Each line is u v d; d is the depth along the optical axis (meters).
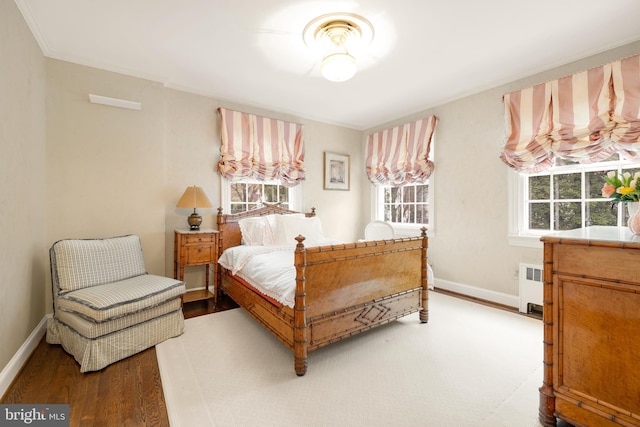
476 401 1.63
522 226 3.09
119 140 2.93
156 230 3.14
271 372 1.91
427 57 2.68
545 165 2.79
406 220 4.45
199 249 3.17
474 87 3.37
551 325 1.41
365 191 5.05
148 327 2.22
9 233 1.82
